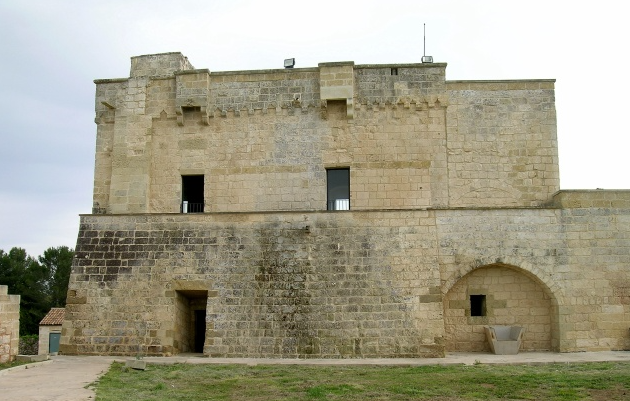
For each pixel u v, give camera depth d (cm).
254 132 2934
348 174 2892
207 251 2605
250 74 2975
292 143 2909
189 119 2973
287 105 2930
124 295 2586
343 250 2550
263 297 2508
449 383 1812
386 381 1856
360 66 2925
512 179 2856
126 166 2958
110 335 2539
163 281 2584
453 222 2581
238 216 2644
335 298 2480
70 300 2602
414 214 2589
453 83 2920
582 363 2167
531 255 2562
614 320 2527
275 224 2612
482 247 2561
